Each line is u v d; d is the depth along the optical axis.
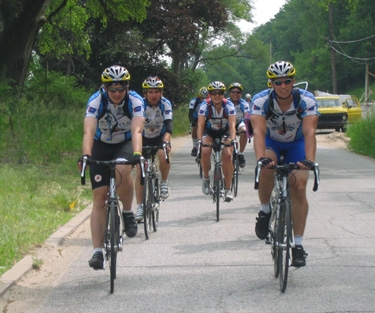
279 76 6.08
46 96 25.31
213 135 10.28
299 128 6.45
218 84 9.91
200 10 33.19
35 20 21.36
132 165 6.77
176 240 8.15
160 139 9.32
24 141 15.91
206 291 5.96
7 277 6.27
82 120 19.91
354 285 6.08
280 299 5.68
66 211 10.06
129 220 7.02
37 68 29.98
